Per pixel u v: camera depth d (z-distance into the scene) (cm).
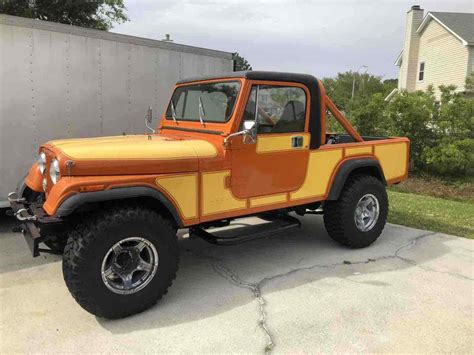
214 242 400
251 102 398
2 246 501
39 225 329
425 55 2630
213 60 768
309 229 587
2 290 387
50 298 373
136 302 341
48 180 364
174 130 466
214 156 381
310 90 444
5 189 543
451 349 303
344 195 481
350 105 1403
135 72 653
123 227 329
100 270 323
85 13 1580
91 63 602
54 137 578
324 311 354
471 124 1194
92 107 610
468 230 596
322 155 460
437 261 468
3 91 529
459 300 376
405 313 352
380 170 516
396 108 1258
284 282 411
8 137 539
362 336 318
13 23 526
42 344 305
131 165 336
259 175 412
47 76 562
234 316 346
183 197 365
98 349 300
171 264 358
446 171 1223
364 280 416
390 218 651
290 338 315
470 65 2239
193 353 297
